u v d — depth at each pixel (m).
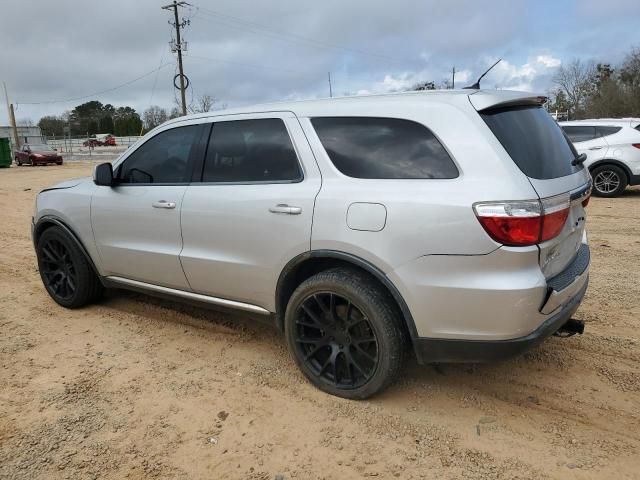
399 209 2.88
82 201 4.54
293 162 3.38
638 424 2.98
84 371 3.71
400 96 3.19
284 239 3.31
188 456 2.80
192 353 3.98
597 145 11.06
